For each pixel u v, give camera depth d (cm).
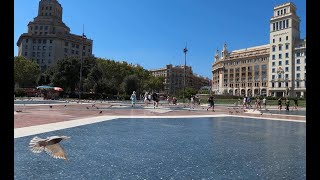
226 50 16362
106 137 1027
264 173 590
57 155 245
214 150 838
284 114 2880
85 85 7600
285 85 12081
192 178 545
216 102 7375
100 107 3061
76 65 7738
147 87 12750
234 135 1184
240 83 14650
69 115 1895
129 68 11031
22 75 9712
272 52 12650
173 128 1373
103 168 604
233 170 609
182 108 3528
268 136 1174
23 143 839
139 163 656
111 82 8306
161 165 642
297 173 591
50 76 8338
